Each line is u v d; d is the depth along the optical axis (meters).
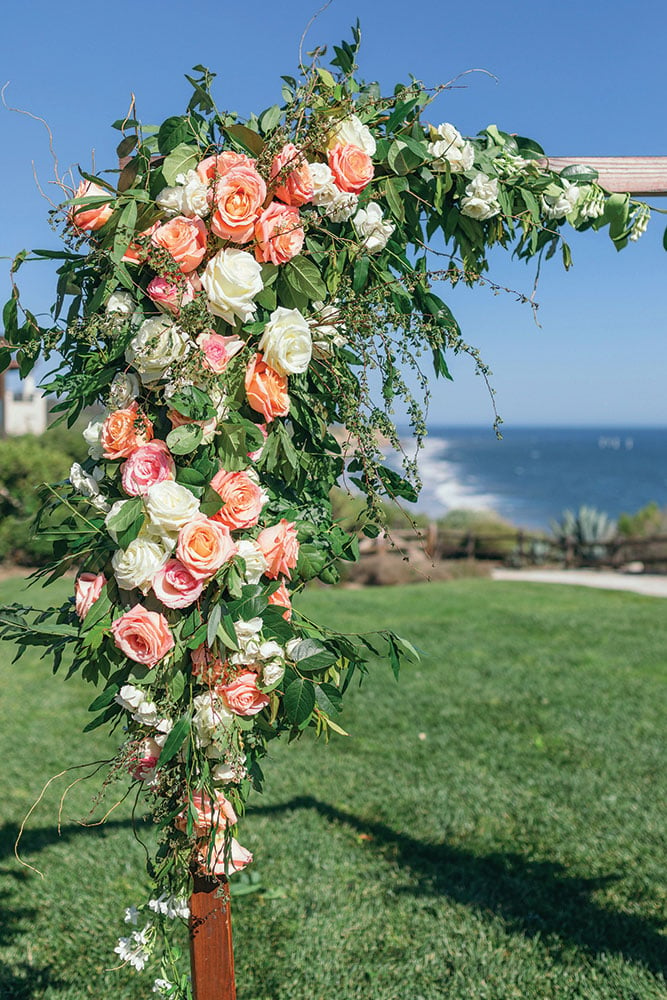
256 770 1.95
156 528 1.71
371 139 1.95
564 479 82.88
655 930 3.37
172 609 1.78
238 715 1.80
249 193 1.77
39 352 1.78
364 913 3.52
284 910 3.54
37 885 3.75
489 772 5.16
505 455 129.88
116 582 1.79
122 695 1.73
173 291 1.73
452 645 9.09
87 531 1.77
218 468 1.77
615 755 5.48
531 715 6.43
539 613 11.41
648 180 2.33
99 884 3.77
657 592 14.88
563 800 4.70
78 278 1.83
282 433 1.94
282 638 1.79
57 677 7.68
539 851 4.08
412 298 2.07
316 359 1.99
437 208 2.09
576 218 2.30
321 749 5.58
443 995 2.99
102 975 3.08
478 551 20.44
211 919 1.97
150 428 1.77
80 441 16.84
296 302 1.89
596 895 3.65
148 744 1.80
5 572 13.50
